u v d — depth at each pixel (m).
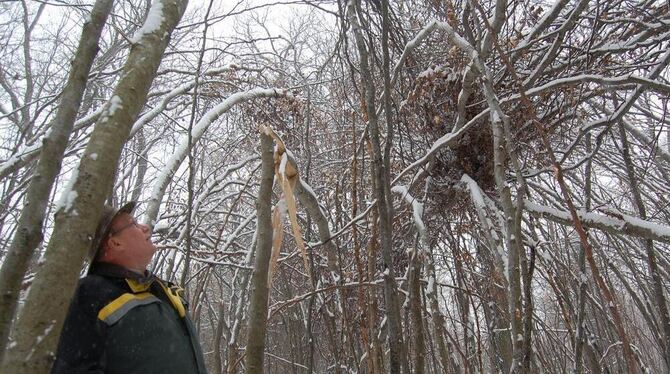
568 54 4.55
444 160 4.55
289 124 5.58
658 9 4.44
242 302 4.94
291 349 5.68
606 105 5.38
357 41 2.41
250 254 4.90
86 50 1.41
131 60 1.40
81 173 1.14
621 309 6.06
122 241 2.02
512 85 4.27
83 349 1.78
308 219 4.38
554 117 4.55
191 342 2.01
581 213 3.82
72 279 1.04
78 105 1.37
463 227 4.91
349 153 5.73
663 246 6.32
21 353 0.96
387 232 2.21
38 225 1.23
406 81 4.71
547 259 3.95
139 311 1.84
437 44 4.70
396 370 2.12
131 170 6.25
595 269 1.70
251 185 5.93
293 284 6.66
